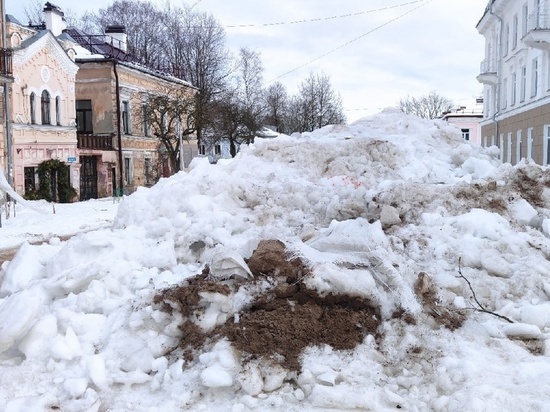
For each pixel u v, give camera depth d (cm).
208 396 382
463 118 6038
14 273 560
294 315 436
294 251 486
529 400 345
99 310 475
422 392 375
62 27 3114
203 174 776
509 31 3189
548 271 514
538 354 418
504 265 520
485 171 794
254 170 830
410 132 1006
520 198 661
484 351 412
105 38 3609
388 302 453
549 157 2534
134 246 577
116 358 418
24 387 391
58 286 500
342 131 1051
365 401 363
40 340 427
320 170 847
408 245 563
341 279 450
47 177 2466
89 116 3095
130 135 3228
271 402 370
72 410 371
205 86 4966
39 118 2502
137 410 371
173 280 520
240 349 405
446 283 491
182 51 5309
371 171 826
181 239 609
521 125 2938
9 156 2212
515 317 466
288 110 5906
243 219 671
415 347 417
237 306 448
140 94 3338
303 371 392
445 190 663
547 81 2533
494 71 3556
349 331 431
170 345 432
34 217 1556
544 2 2422
